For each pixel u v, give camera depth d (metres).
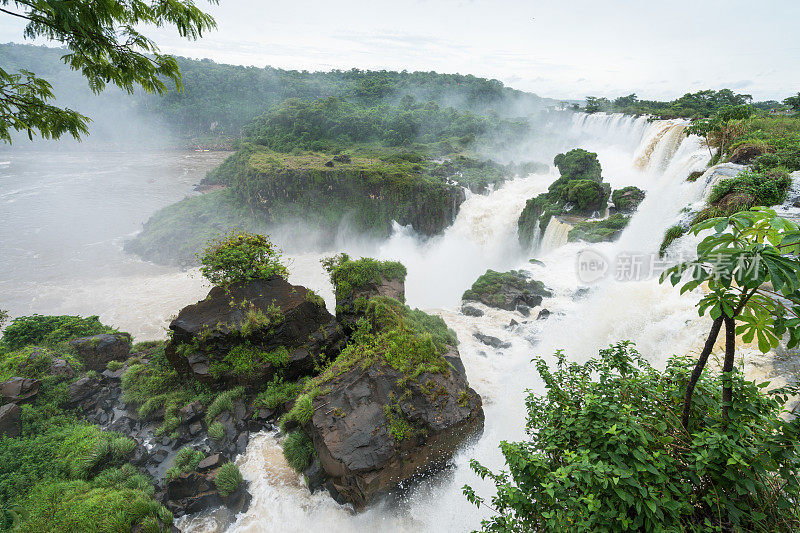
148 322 39.91
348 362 13.28
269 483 11.58
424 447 11.02
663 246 19.28
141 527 9.80
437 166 77.62
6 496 10.41
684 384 5.15
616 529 4.20
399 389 11.77
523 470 4.91
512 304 22.44
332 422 11.38
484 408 13.94
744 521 4.29
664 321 14.27
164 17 5.15
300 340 15.46
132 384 14.90
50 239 67.00
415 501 10.79
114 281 51.78
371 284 19.05
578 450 4.57
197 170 129.50
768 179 19.28
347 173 69.38
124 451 12.14
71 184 105.19
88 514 9.84
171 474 11.34
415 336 14.09
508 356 17.14
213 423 13.27
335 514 10.64
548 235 40.38
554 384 5.77
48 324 19.33
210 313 15.02
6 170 119.56
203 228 70.38
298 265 59.75
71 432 12.72
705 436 4.38
